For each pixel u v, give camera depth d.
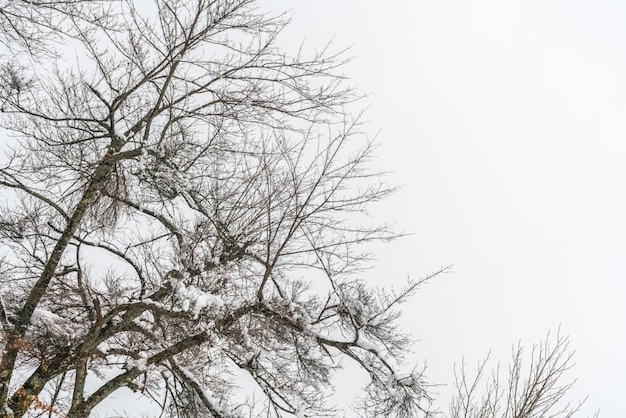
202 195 8.50
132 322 8.09
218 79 7.90
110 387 7.54
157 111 8.05
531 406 6.70
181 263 7.82
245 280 8.08
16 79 8.22
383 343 8.02
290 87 7.76
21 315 7.91
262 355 8.41
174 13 7.48
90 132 8.70
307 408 8.30
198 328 7.61
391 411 8.02
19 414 7.46
